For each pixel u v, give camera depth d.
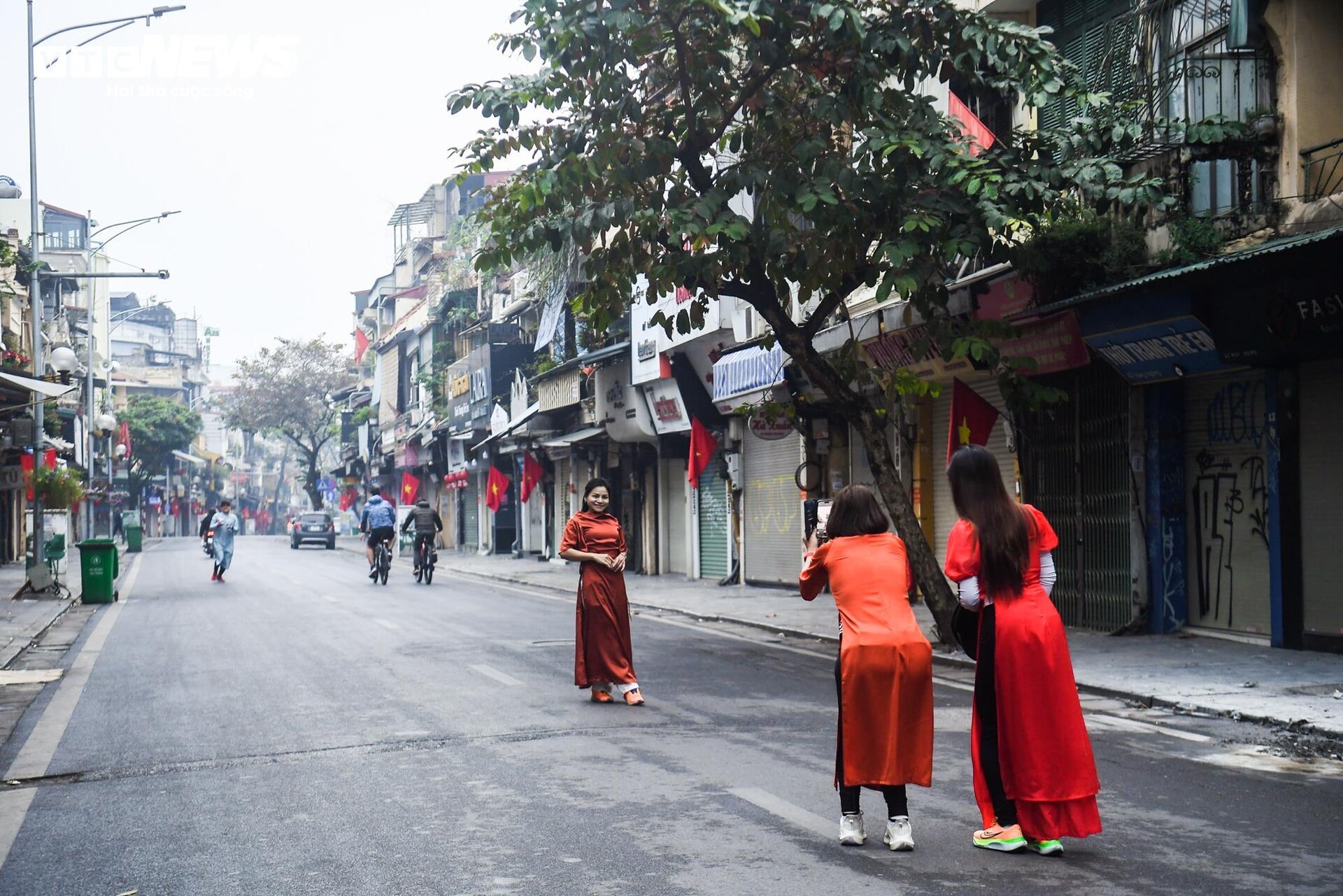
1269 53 12.59
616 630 10.41
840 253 13.19
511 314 42.28
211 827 6.57
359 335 84.25
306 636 16.28
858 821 5.95
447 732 9.09
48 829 6.67
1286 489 12.59
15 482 24.00
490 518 46.84
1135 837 6.07
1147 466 14.42
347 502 81.94
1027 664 5.73
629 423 29.38
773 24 12.33
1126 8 14.52
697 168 13.37
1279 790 7.12
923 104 12.49
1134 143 12.68
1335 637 12.17
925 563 13.70
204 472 121.62
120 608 21.84
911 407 19.25
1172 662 12.03
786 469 23.84
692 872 5.52
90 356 45.25
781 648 14.73
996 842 5.79
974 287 15.59
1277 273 11.50
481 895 5.25
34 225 30.83
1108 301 13.45
